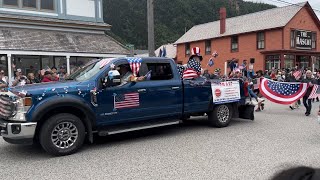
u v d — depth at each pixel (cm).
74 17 1823
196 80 836
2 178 505
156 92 751
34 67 1653
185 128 898
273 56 3259
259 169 529
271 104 1505
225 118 909
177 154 627
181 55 4362
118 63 713
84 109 646
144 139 768
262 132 827
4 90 638
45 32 1722
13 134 587
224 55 3762
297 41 3325
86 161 591
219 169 533
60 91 623
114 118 691
